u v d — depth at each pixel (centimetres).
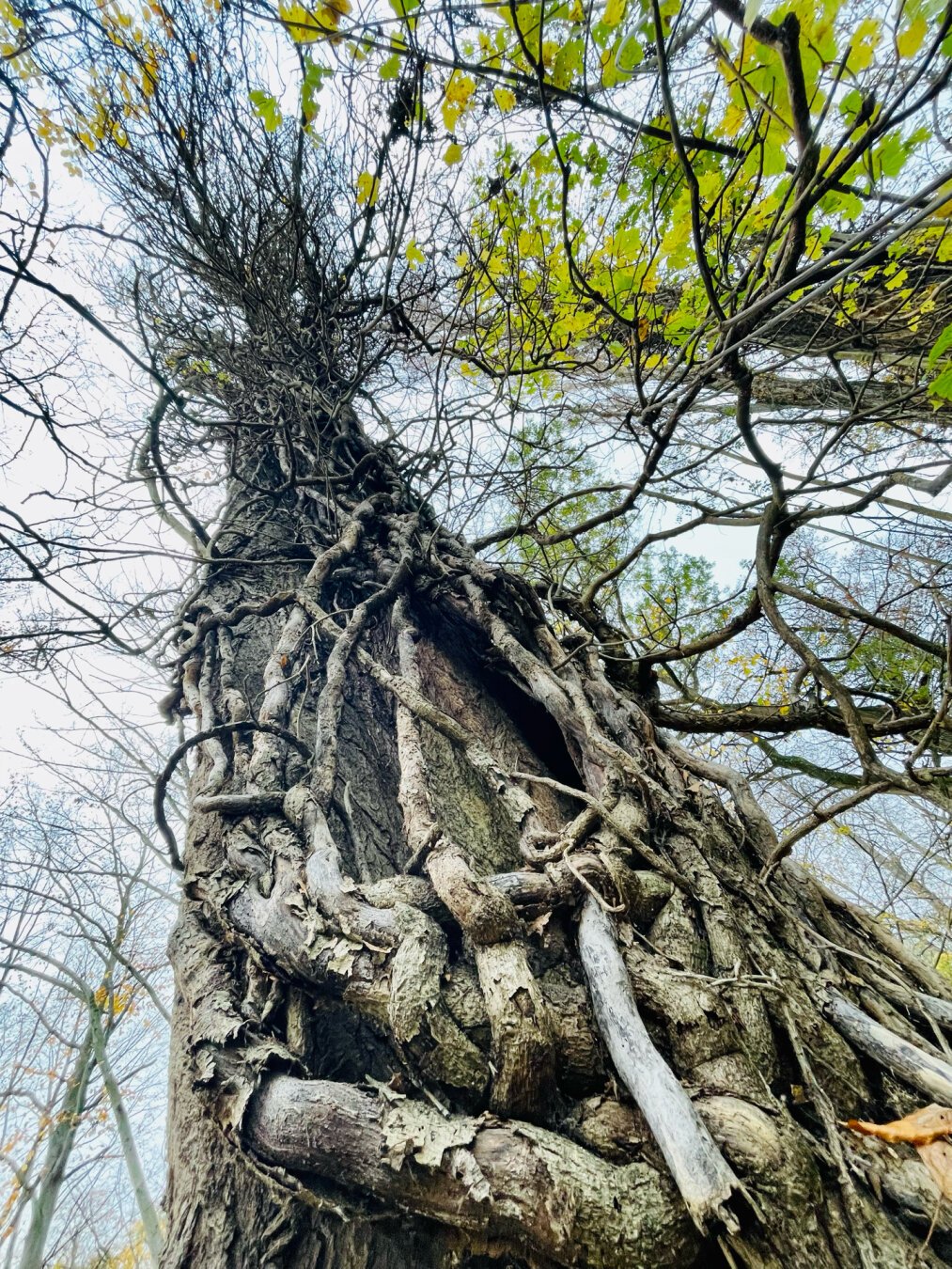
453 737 228
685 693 404
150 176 332
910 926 412
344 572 331
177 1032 191
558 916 173
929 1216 118
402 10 161
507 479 396
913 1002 167
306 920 164
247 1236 155
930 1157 106
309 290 415
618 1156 127
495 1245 126
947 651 184
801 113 131
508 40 183
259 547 391
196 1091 153
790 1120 129
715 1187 109
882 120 125
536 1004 140
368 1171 127
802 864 225
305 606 296
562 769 276
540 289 323
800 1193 115
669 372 211
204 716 269
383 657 306
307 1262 151
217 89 306
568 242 204
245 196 343
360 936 156
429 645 308
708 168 219
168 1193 170
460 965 163
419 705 234
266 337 398
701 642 312
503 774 214
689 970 162
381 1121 132
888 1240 113
